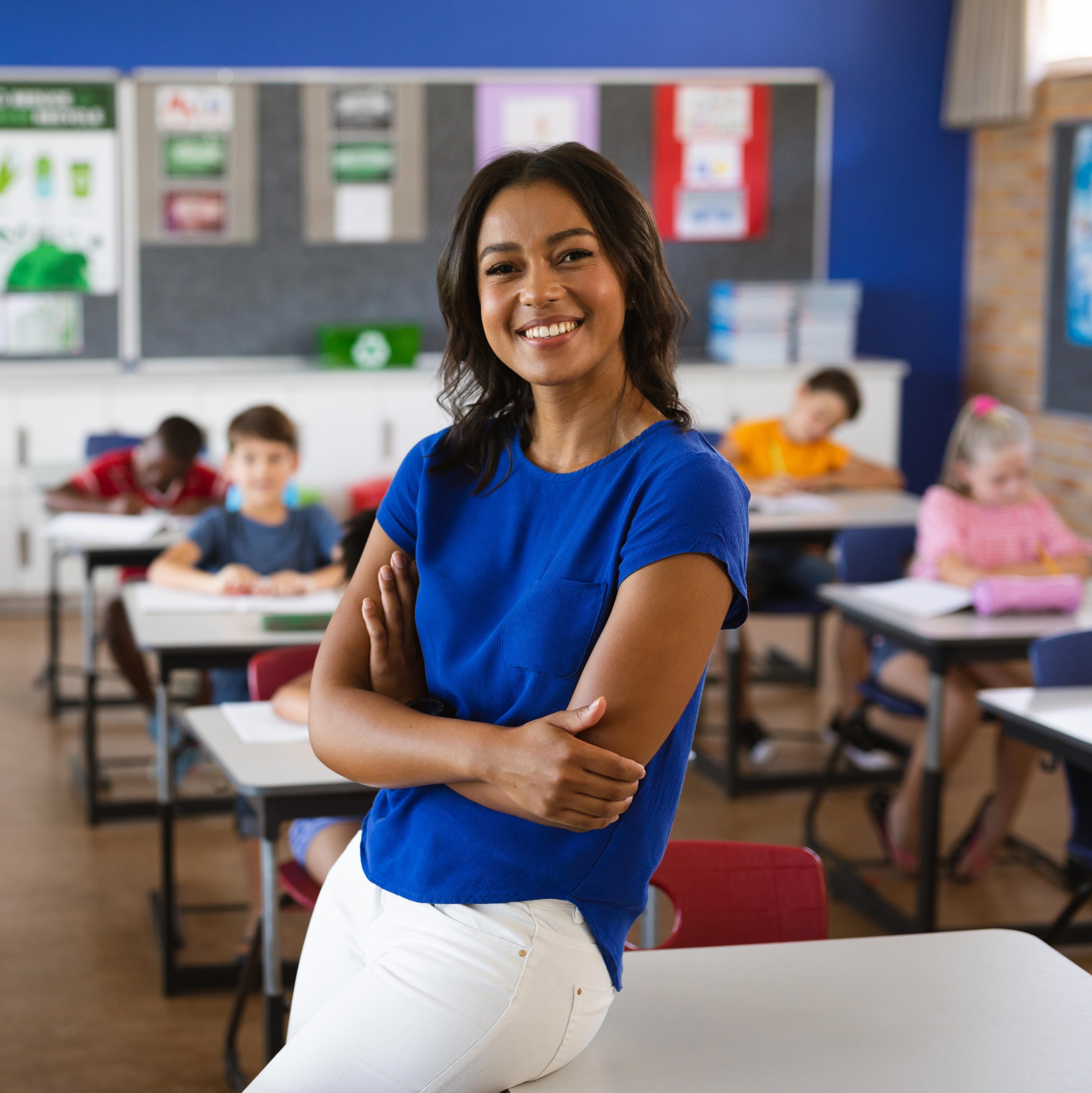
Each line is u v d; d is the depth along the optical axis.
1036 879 3.27
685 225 6.44
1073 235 5.95
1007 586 3.05
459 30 6.12
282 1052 1.16
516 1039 1.11
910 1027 1.28
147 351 6.05
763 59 6.42
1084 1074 1.20
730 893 1.67
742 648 3.92
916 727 4.11
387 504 1.29
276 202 6.06
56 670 4.49
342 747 1.18
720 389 6.16
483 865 1.12
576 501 1.16
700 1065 1.21
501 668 1.15
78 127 5.82
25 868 3.31
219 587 3.07
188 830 3.57
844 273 6.66
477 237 1.18
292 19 5.97
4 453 5.63
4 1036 2.53
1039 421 6.32
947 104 6.56
